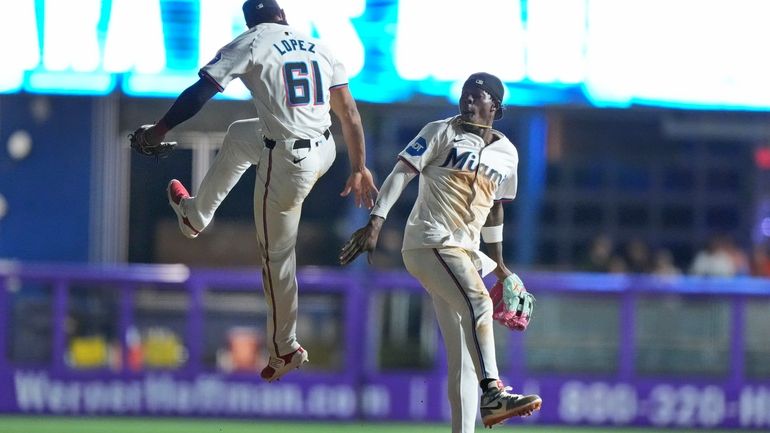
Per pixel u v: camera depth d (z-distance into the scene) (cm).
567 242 5959
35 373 4225
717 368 4288
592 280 4259
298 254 5619
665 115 5672
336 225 5653
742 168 6062
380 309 4256
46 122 5438
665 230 6106
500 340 4244
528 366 4250
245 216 5678
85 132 5444
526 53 5053
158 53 5028
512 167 2388
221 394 4244
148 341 4250
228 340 4266
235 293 4269
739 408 4275
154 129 2180
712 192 6103
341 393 4247
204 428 4003
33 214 5453
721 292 4278
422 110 5428
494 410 2247
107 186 5469
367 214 5644
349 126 2331
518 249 5819
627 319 4272
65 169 5459
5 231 5444
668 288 4269
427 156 2320
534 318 4250
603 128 5881
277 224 2289
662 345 4281
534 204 5797
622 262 5656
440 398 4247
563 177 5947
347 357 4253
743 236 6141
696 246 6138
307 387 4250
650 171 6031
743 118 5856
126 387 4238
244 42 2191
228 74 2167
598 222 6003
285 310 2380
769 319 4288
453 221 2345
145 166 5497
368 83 5012
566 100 5088
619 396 4262
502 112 2417
